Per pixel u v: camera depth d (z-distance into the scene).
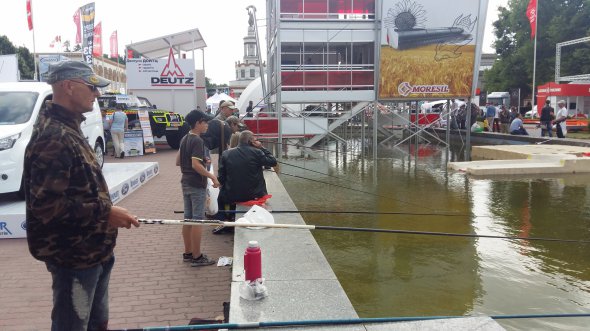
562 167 11.77
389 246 6.01
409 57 15.05
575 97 27.36
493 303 4.34
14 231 6.32
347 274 5.07
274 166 6.70
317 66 15.06
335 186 10.19
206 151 5.66
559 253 5.73
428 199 8.80
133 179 9.62
